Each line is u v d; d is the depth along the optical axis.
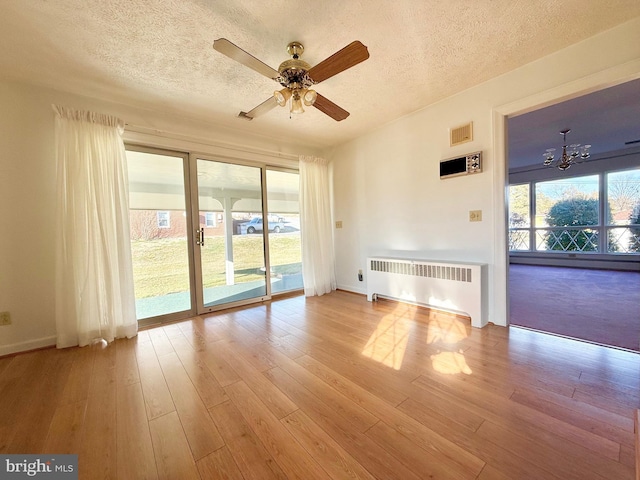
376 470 1.03
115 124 2.36
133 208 2.66
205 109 2.69
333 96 2.55
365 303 3.35
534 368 1.72
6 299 2.09
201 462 1.09
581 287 3.76
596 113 3.18
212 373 1.78
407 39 1.78
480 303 2.38
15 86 2.11
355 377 1.69
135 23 1.56
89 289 2.26
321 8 1.49
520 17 1.62
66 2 1.40
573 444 1.12
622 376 1.60
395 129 3.18
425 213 2.94
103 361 1.97
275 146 3.59
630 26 1.69
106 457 1.12
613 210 5.06
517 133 3.87
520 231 6.32
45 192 2.21
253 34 1.68
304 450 1.14
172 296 2.87
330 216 4.10
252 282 3.46
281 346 2.18
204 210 3.06
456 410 1.36
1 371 1.84
